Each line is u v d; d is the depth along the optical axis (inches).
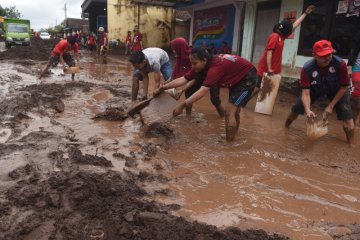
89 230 117.6
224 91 425.7
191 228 119.8
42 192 136.9
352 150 215.0
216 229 121.2
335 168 186.5
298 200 150.3
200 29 719.1
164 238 113.4
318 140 231.1
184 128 240.7
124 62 746.8
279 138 231.5
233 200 147.1
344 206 147.5
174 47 263.4
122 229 116.7
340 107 219.3
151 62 256.8
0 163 163.8
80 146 194.2
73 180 144.8
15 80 413.1
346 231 129.0
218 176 168.1
